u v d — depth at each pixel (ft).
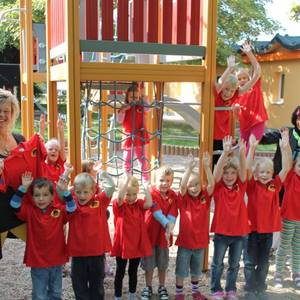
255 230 13.69
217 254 13.41
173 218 13.24
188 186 13.29
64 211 11.87
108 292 13.93
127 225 12.66
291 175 14.64
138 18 13.97
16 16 61.31
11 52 78.64
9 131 11.80
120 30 13.76
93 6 13.46
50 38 18.01
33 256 11.62
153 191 13.33
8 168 11.69
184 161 37.70
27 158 11.96
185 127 60.13
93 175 13.99
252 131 17.19
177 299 13.37
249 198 13.83
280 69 53.42
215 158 16.99
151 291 13.64
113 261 16.44
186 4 14.49
